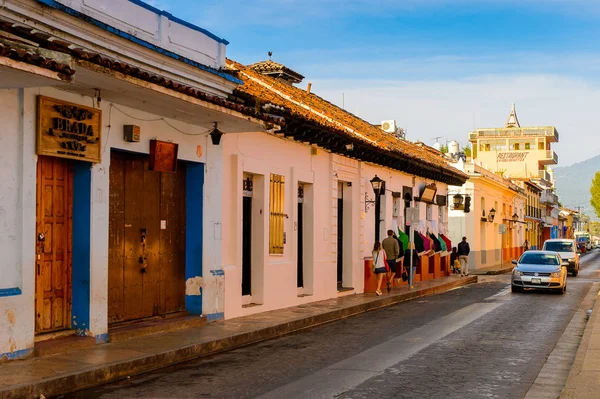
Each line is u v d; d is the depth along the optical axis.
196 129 13.84
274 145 16.92
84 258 11.09
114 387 8.81
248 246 16.44
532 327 14.78
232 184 15.21
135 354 10.20
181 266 14.02
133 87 10.25
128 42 11.35
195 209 14.10
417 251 28.03
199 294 14.02
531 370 10.03
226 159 14.99
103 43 10.89
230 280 14.94
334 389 8.60
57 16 9.85
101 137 11.26
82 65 8.98
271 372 9.77
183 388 8.71
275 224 16.98
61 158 10.86
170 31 12.99
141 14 12.16
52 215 10.82
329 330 14.43
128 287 12.52
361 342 12.63
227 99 14.90
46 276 10.69
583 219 170.38
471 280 30.81
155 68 12.27
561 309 18.55
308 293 18.92
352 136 19.55
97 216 11.20
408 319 16.28
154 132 12.58
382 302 19.78
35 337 10.34
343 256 21.83
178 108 11.91
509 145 85.56
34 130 10.02
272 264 16.72
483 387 8.82
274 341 12.90
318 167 19.36
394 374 9.59
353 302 18.69
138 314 12.77
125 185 12.48
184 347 10.92
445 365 10.29
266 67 25.36
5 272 9.55
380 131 30.05
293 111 16.36
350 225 21.80
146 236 12.98
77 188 11.17
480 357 11.03
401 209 26.48
